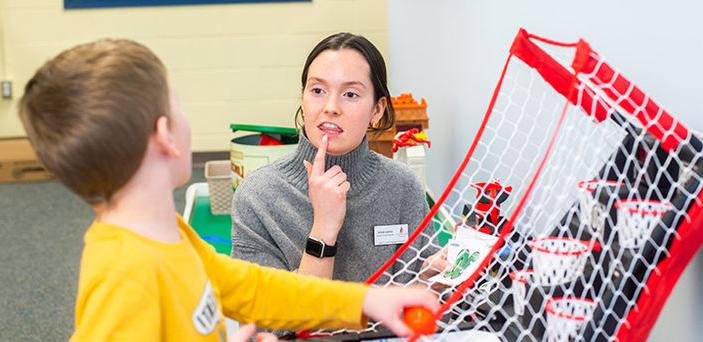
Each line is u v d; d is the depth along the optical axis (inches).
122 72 30.6
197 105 189.2
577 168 44.4
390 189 56.8
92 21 184.2
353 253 56.3
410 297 35.3
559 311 35.9
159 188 32.0
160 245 31.3
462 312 42.9
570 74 35.6
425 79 104.8
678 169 36.5
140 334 29.3
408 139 76.3
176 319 31.0
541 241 38.9
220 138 191.0
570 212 41.8
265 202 55.6
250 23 186.4
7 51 183.8
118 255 30.1
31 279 123.1
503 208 63.9
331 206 51.5
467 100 80.6
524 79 60.5
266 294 36.9
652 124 34.3
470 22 79.0
